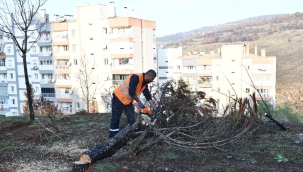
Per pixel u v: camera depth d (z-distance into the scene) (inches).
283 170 171.9
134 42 1226.0
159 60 1755.7
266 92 1338.6
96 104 1250.0
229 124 231.3
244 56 1444.4
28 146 255.0
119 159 201.3
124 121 288.4
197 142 205.8
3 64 1562.5
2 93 1601.9
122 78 1244.5
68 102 1365.7
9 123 362.6
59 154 227.5
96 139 260.1
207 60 1461.6
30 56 1451.8
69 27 1306.6
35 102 986.7
